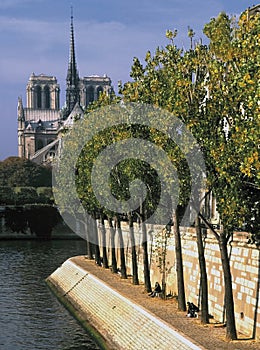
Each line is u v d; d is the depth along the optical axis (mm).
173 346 50531
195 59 54500
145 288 74812
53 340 65188
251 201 48906
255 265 53094
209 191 54656
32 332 68688
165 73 60375
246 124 42531
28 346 62812
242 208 46812
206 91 53812
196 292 67125
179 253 63438
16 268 122625
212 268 62344
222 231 49938
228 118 49000
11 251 157875
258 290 52156
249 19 46688
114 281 85188
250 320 53062
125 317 64312
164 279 71125
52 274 108938
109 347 61062
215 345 48312
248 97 41625
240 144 42844
